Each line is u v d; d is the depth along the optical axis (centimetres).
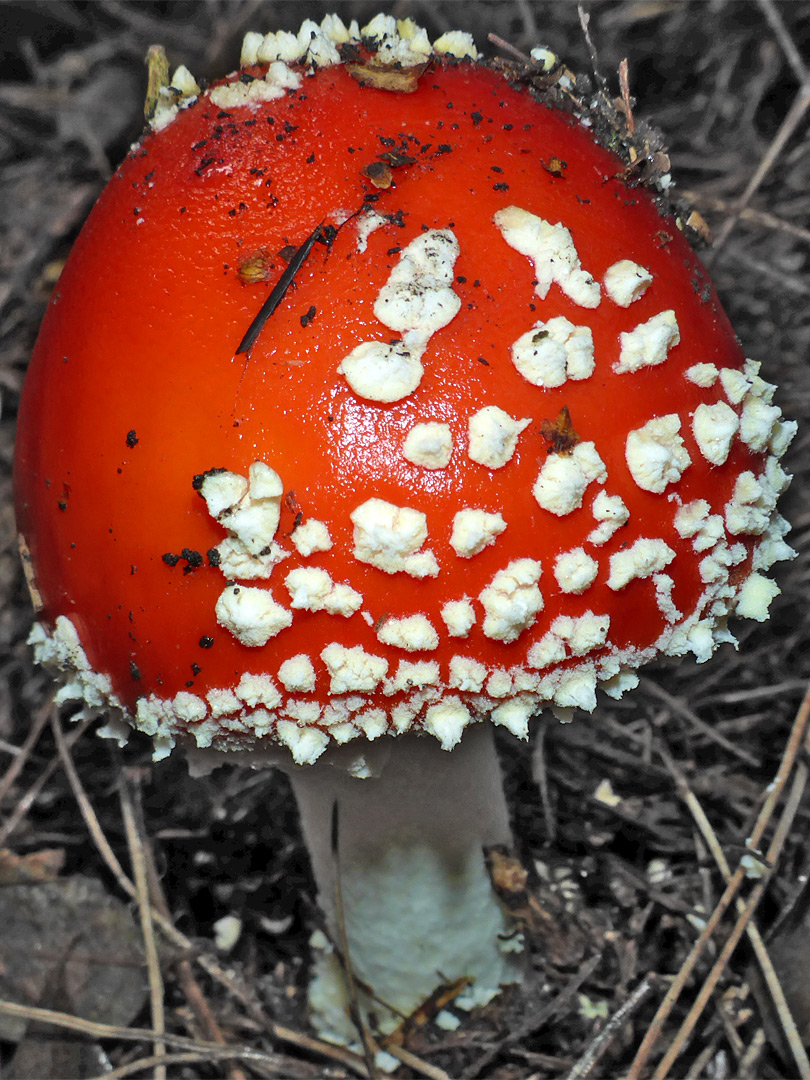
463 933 19
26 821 22
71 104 34
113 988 20
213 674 15
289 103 16
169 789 23
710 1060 19
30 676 24
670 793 22
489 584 15
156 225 16
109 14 39
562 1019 20
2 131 34
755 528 16
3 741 23
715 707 23
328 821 18
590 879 21
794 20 31
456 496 15
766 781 22
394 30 17
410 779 18
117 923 20
